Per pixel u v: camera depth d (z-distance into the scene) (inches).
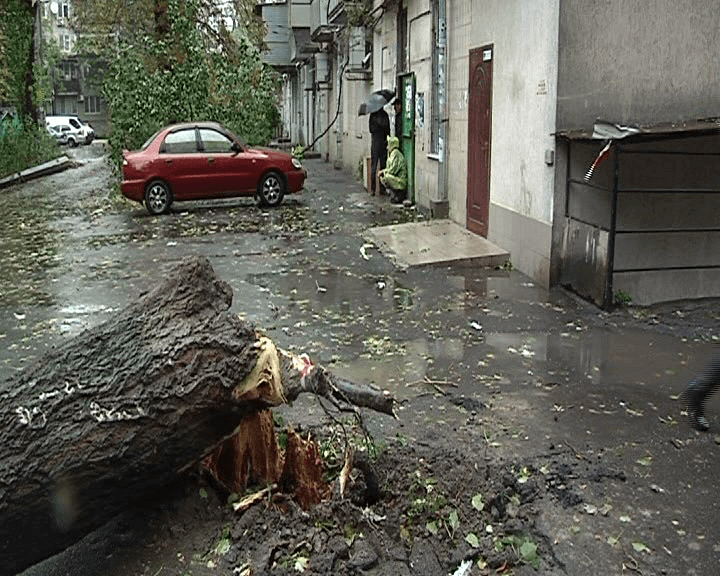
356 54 849.5
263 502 161.3
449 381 250.2
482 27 450.6
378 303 346.3
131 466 146.9
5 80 1133.7
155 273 424.5
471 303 341.4
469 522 162.2
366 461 169.6
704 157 350.0
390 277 395.5
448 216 549.3
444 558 151.1
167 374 147.8
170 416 146.8
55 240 537.6
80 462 143.1
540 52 360.2
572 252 353.7
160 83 775.7
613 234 320.5
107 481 146.4
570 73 347.3
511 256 412.5
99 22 908.6
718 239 359.9
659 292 358.6
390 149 676.1
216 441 154.9
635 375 253.3
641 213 351.9
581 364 263.9
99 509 149.3
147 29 896.9
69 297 376.8
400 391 242.7
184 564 149.1
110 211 681.6
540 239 371.2
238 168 663.1
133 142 771.4
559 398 235.0
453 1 512.4
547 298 347.3
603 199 352.5
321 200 715.4
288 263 437.1
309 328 311.4
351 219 593.3
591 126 351.3
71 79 2810.0
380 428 213.8
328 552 148.4
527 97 380.2
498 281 381.1
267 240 513.3
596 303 334.3
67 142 1879.9
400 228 515.2
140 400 146.2
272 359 150.9
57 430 143.7
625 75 346.3
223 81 816.9
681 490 179.2
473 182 480.4
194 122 682.8
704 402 219.3
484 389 243.1
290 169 682.2
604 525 164.9
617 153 313.4
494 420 219.5
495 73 428.1
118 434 145.2
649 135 299.1
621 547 157.0
